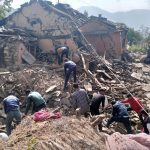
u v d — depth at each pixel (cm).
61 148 630
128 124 1088
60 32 2677
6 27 2839
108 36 3206
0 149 650
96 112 1164
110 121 1108
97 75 1986
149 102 1642
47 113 809
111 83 1888
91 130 719
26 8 2780
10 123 1141
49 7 2700
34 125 754
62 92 1630
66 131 691
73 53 2422
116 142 661
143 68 2927
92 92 1669
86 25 3228
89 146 654
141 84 2070
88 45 2675
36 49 2620
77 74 1972
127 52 3656
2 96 1684
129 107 1161
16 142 683
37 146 627
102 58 2550
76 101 1141
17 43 2269
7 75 1825
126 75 2308
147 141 678
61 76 1878
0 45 2266
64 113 1294
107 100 1520
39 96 1164
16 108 1137
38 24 2745
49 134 682
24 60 2278
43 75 1848
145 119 1100
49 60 2414
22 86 1747
